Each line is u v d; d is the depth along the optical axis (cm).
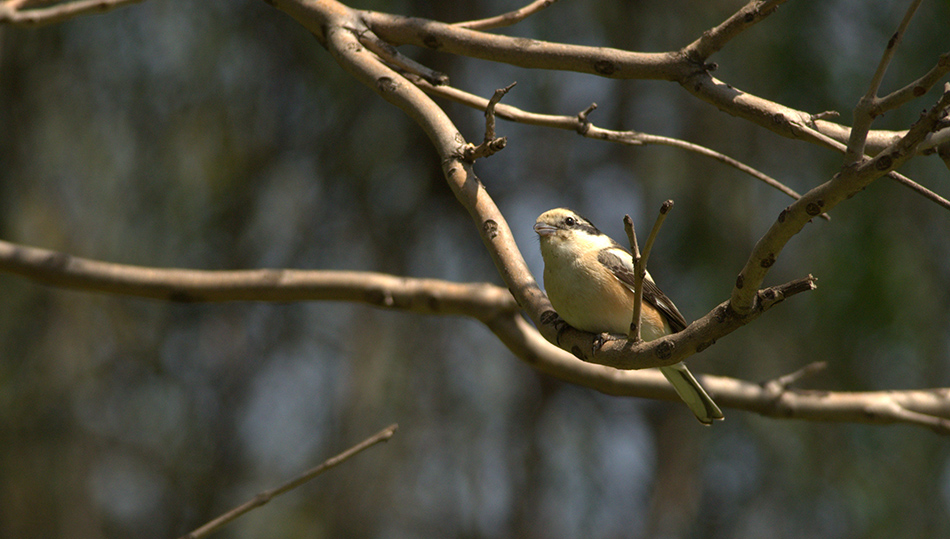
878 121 1161
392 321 1382
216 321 1412
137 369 1367
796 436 1188
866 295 1135
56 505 1252
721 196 1243
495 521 1377
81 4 754
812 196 421
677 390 697
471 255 1411
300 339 1423
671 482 1371
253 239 1340
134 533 1342
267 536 1316
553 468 1389
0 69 1281
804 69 1177
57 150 1305
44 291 1301
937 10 1188
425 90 704
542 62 675
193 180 1331
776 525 1177
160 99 1334
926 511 1114
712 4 1278
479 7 1360
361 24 705
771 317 1195
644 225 1285
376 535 1281
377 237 1365
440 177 1382
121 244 1295
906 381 1148
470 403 1377
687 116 1305
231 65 1354
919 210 1181
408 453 1327
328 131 1370
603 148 1430
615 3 1308
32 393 1270
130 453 1353
